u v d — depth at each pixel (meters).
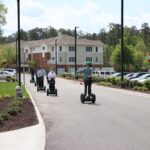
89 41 127.25
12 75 67.94
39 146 11.29
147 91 35.91
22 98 26.47
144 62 105.81
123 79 43.47
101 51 128.12
